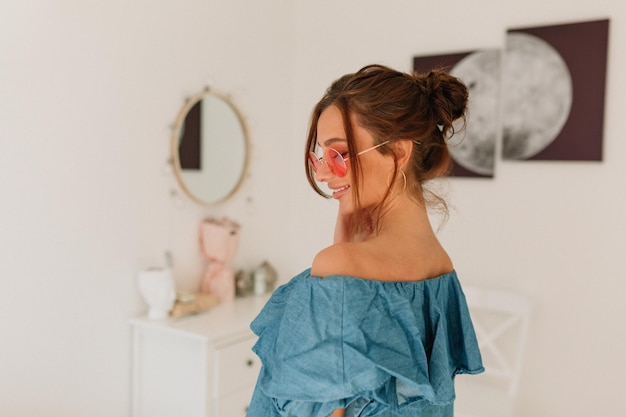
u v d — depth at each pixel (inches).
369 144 30.8
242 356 89.8
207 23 102.1
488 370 97.3
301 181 124.4
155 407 90.1
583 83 94.6
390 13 112.9
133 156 90.4
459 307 34.7
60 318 81.2
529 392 101.3
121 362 90.3
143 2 90.2
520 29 99.3
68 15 79.7
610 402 95.1
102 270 86.6
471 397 88.4
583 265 96.4
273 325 31.4
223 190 106.5
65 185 80.7
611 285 94.4
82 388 84.6
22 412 77.0
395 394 29.1
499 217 102.9
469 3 104.7
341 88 32.5
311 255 124.0
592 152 94.3
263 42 115.6
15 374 76.2
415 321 28.9
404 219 32.2
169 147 96.4
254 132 114.3
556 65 96.6
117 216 88.4
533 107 98.8
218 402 85.8
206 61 102.3
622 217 93.3
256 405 30.5
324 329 26.8
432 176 34.6
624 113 92.5
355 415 28.7
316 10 121.1
